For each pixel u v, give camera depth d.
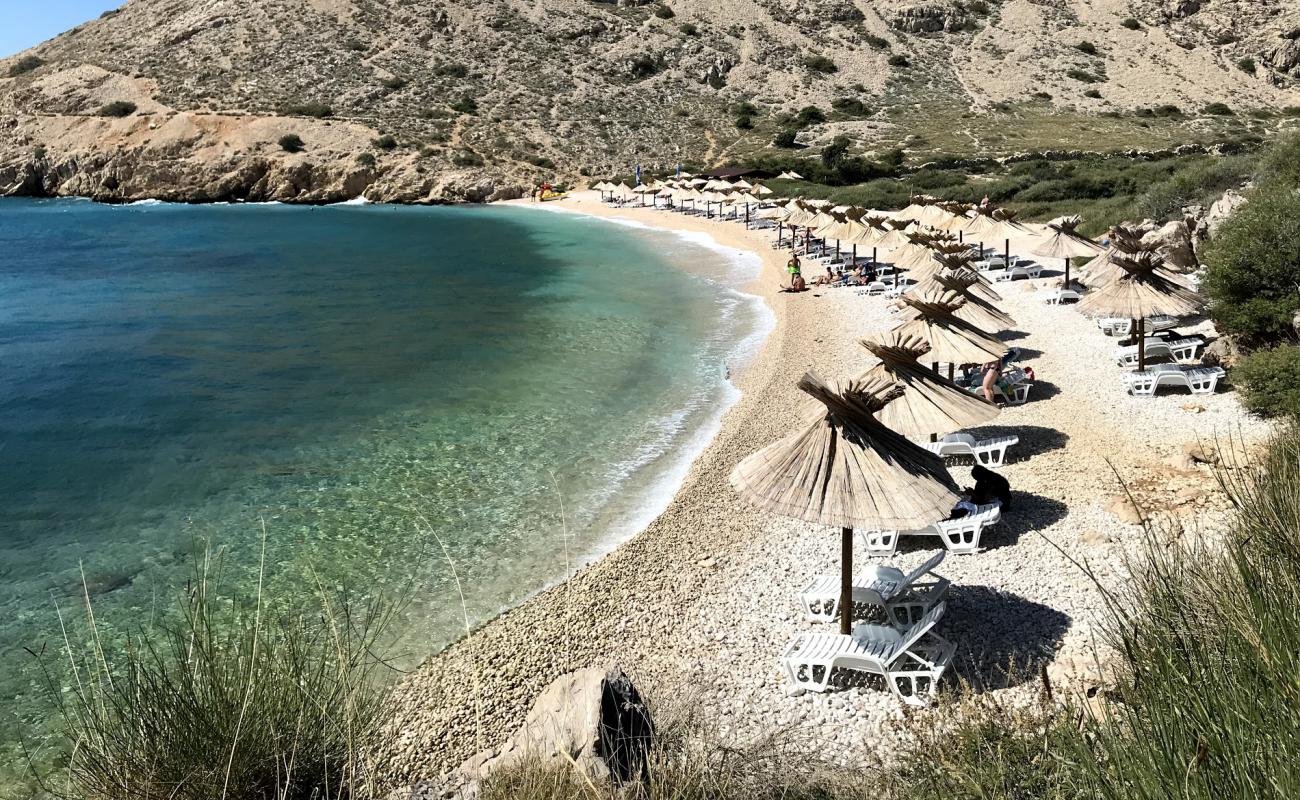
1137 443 14.39
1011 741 5.40
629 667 9.79
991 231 30.17
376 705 5.41
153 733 4.58
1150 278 17.22
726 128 88.50
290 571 12.32
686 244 47.50
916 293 18.39
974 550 11.59
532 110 88.19
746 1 113.06
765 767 6.44
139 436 17.95
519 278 37.78
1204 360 18.09
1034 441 15.09
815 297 30.45
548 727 6.07
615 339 25.98
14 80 92.88
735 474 9.62
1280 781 2.95
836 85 98.62
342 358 24.20
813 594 10.55
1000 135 80.38
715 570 11.98
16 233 55.69
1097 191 48.75
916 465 9.11
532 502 14.59
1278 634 3.55
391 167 76.81
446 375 22.30
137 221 63.50
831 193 58.62
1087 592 10.32
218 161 78.19
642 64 98.75
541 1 107.94
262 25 98.06
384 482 15.47
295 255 45.88
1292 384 14.51
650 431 17.91
